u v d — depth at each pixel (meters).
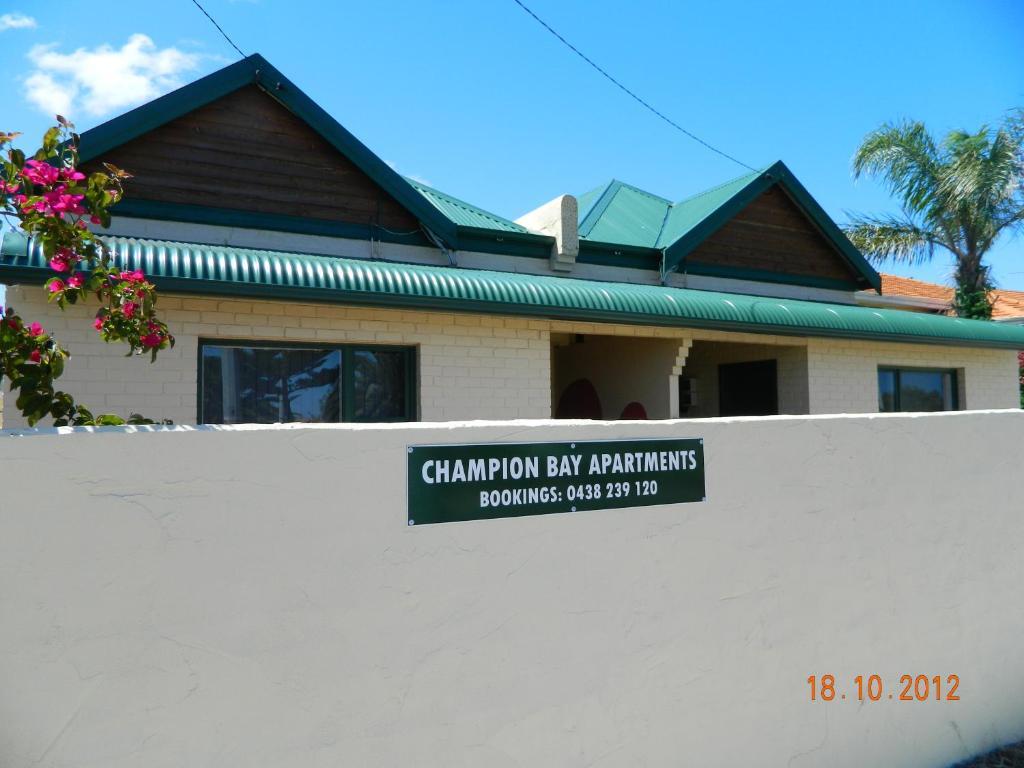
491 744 3.21
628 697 3.59
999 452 5.37
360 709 2.94
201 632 2.68
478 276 7.51
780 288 11.60
